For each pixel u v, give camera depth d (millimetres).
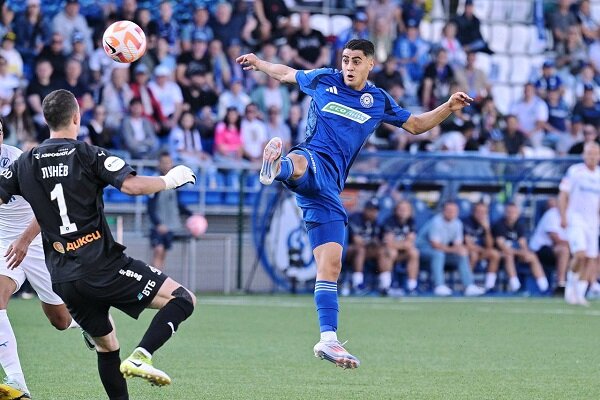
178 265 60844
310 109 26031
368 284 61125
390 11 70375
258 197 61125
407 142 67188
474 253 62156
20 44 62375
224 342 36375
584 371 30094
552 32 76500
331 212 24938
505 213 62688
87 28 63656
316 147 25297
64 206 19516
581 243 56250
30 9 62375
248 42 67438
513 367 30844
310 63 67938
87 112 60781
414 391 25812
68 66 60594
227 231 63031
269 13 68062
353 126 25531
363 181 60781
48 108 19953
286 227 61406
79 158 19516
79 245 19531
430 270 61875
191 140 62969
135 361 18969
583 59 76250
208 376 28094
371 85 26141
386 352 34250
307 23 68312
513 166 62625
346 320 45375
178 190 61188
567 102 73812
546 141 72062
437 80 69938
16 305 49625
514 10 76438
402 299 58906
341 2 72500
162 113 62625
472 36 73438
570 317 48250
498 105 74812
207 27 66438
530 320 46500
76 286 19547
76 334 37344
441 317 47438
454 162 61875
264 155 23219
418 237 61594
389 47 70375
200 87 64312
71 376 27516
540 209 63656
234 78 66188
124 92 62312
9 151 24984
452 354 33938
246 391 25484
